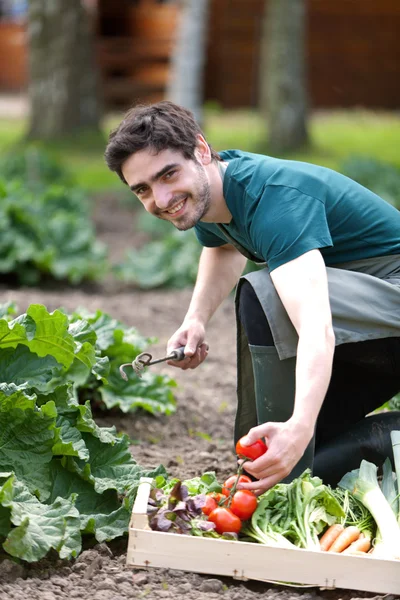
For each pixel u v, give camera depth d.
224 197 3.98
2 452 3.79
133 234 13.57
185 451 5.27
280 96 19.30
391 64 25.66
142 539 3.54
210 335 8.32
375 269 4.21
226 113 25.52
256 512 3.70
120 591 3.44
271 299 3.98
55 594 3.42
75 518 3.64
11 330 3.97
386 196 13.09
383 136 22.00
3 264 9.89
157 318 8.83
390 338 4.25
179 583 3.49
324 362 3.60
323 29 25.52
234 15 25.31
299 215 3.82
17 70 29.95
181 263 10.62
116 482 4.07
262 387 4.08
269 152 19.19
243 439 3.56
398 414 4.44
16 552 3.37
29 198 10.89
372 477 3.86
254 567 3.48
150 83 25.50
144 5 25.72
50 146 19.64
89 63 20.25
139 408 5.82
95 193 15.99
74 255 10.41
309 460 4.05
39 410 3.84
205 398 6.36
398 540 3.61
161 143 3.78
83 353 4.15
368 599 3.42
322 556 3.43
